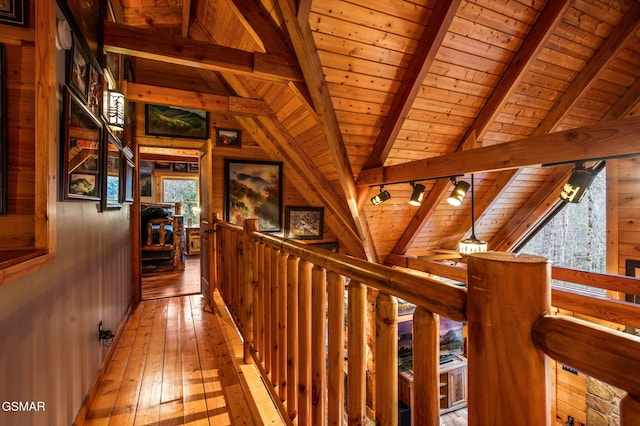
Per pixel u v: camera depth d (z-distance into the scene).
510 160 2.08
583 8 2.50
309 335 1.22
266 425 1.72
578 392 3.56
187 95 3.52
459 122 3.16
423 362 0.66
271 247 1.61
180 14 3.64
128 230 3.65
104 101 2.24
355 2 2.14
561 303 3.29
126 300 3.39
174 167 9.05
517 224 4.71
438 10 2.29
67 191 1.52
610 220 3.22
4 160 1.18
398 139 3.11
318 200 4.93
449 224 4.54
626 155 1.61
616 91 3.30
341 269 0.97
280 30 2.60
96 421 1.78
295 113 3.41
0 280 0.85
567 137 1.81
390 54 2.49
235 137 4.63
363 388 0.90
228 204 4.61
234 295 2.77
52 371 1.38
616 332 0.37
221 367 2.36
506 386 0.47
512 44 2.63
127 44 2.21
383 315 0.78
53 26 1.28
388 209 3.95
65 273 1.55
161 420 1.79
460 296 0.55
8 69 1.20
